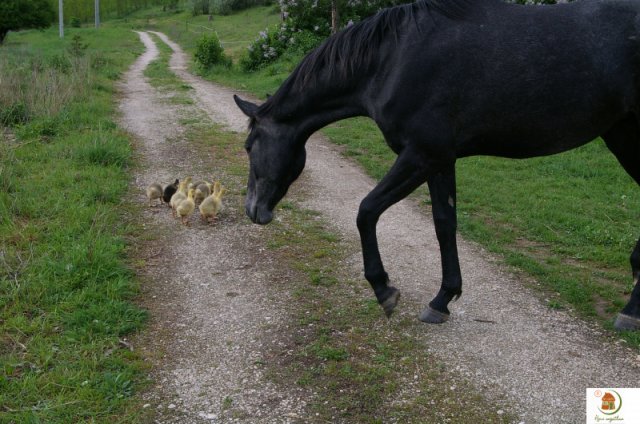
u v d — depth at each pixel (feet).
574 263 17.85
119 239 17.85
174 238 18.89
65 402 10.61
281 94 12.91
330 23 65.05
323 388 11.35
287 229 19.93
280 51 63.57
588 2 11.87
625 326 13.17
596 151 31.30
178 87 51.72
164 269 16.63
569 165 28.78
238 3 188.24
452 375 11.80
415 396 11.15
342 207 22.58
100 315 13.42
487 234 19.99
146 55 96.94
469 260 17.79
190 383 11.54
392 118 11.92
